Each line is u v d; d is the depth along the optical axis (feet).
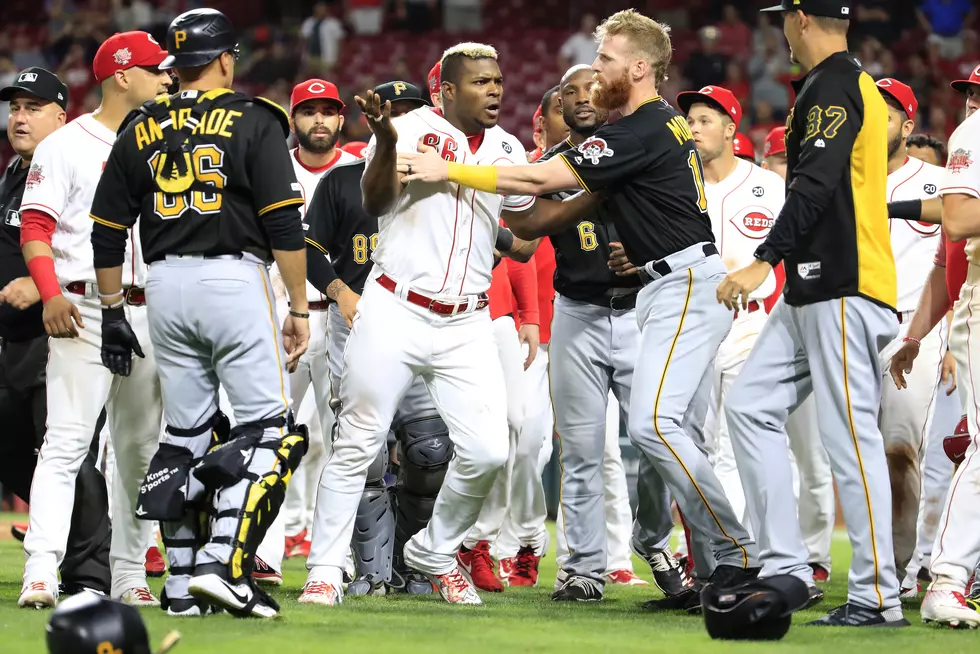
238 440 50.19
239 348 50.65
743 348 79.05
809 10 53.01
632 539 66.90
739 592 47.26
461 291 57.06
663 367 56.75
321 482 57.77
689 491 56.59
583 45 223.30
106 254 52.29
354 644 43.52
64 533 56.39
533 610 58.08
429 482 66.03
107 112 59.57
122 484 58.29
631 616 56.29
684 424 61.05
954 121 206.59
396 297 56.59
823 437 53.31
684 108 81.20
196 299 50.11
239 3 252.21
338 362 68.64
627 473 111.24
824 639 47.85
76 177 57.72
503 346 74.08
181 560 51.60
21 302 59.16
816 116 51.52
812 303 52.65
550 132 71.77
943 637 49.03
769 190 80.53
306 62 231.50
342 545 57.57
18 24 255.70
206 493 51.29
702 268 56.90
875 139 52.08
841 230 51.93
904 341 63.62
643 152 55.83
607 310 65.00
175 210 50.11
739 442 54.85
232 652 41.47
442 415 58.39
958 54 219.00
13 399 62.03
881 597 52.44
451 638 45.80
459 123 57.98
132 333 53.57
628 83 57.11
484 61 57.31
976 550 54.03
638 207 57.16
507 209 60.29
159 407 58.39
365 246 67.77
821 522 77.92
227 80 52.70
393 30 242.78
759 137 185.88
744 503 79.25
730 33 220.64
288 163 50.98
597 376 65.31
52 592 54.65
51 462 56.90
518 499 76.33
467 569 70.85
